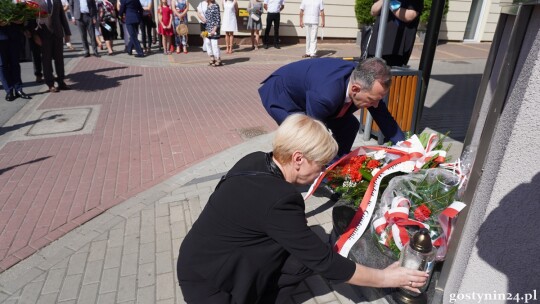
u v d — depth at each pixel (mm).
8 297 2355
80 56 11234
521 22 1422
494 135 1593
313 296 2266
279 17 12086
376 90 2242
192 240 1712
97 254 2727
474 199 1736
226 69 9461
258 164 1665
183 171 3979
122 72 9148
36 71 7957
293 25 13008
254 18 11992
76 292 2371
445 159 2432
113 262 2637
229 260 1643
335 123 3098
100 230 3010
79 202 3438
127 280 2459
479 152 1674
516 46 1454
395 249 2143
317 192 3369
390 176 2406
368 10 11359
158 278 2467
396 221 2102
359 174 2365
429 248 1848
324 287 2332
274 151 1614
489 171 1594
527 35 1410
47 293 2375
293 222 1504
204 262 1686
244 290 1675
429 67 4258
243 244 1612
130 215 3207
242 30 12789
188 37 12664
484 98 2285
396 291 2143
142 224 3074
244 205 1548
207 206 1698
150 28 11852
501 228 1577
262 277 1714
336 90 2420
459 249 1848
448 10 13570
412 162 2357
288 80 2781
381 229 2209
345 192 2514
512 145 1451
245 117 5758
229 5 11117
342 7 13008
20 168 4145
